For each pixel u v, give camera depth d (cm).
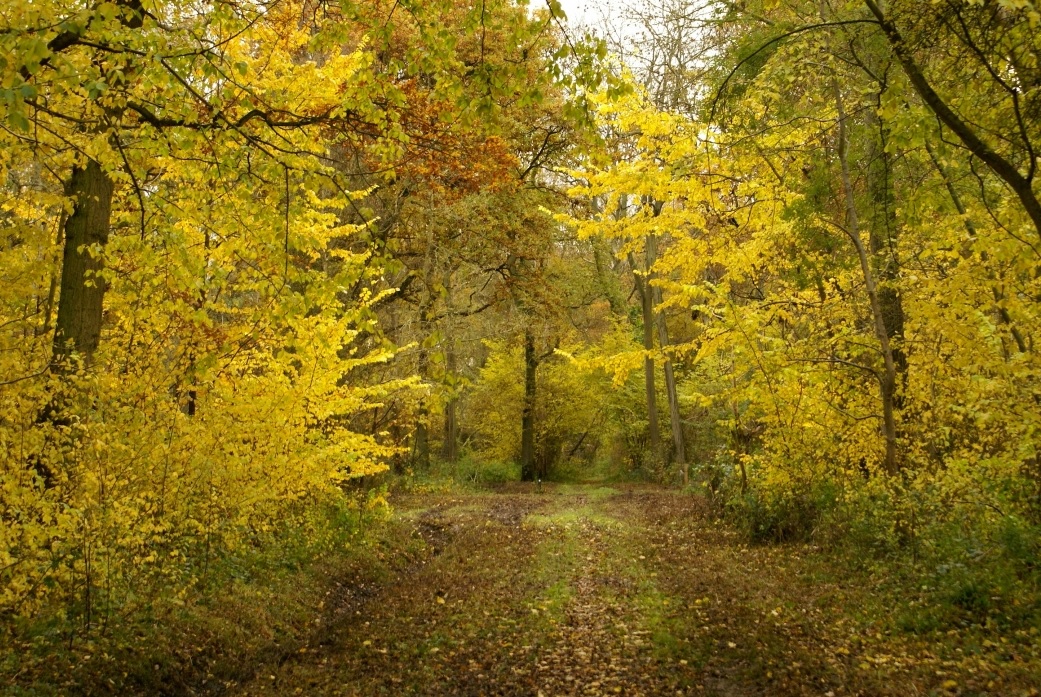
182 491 670
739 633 595
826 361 874
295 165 491
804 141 824
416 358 1647
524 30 414
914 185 755
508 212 1572
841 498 913
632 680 521
